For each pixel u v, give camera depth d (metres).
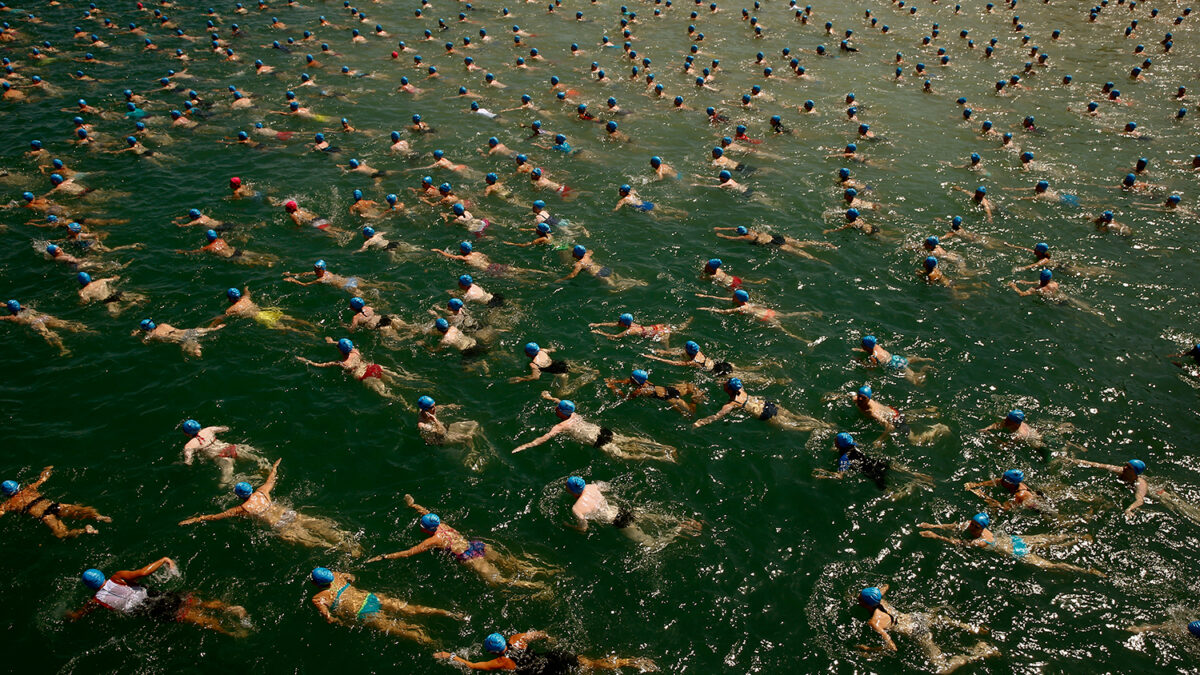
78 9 47.06
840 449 13.91
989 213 22.81
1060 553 11.98
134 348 17.62
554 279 19.92
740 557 12.16
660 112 31.30
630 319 17.58
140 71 37.03
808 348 17.02
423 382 16.25
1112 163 26.02
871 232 21.80
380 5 48.69
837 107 31.72
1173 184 24.38
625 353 17.00
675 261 20.62
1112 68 35.44
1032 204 23.30
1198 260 20.30
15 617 11.55
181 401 15.93
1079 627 10.88
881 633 10.79
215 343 17.67
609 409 15.34
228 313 18.58
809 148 27.75
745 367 16.42
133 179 26.09
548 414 15.24
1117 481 13.28
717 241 21.59
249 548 12.52
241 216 23.45
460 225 22.59
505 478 13.79
